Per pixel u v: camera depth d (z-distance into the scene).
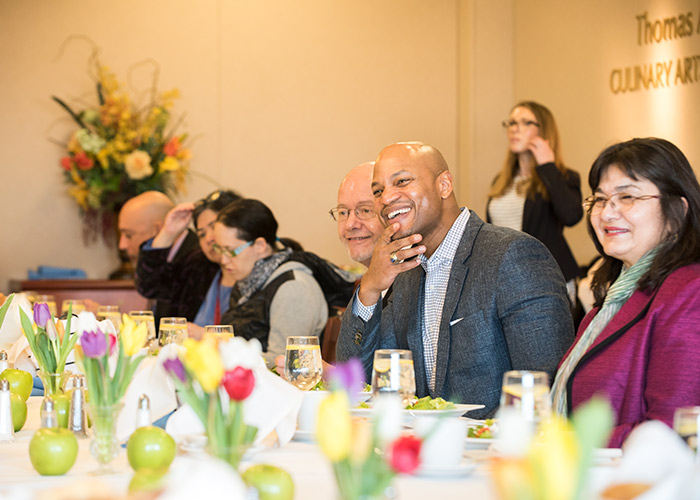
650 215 2.00
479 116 7.01
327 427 0.89
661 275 1.92
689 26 5.39
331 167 7.09
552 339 2.32
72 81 6.64
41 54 6.59
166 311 4.76
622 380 1.88
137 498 0.88
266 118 6.98
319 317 3.68
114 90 6.50
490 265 2.42
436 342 2.52
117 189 6.27
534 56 6.77
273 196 6.99
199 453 1.48
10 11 6.55
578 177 5.04
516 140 5.03
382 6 7.17
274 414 1.61
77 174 6.37
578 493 0.77
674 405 1.74
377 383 1.76
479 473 1.41
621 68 5.94
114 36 6.71
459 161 7.20
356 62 7.13
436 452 1.39
